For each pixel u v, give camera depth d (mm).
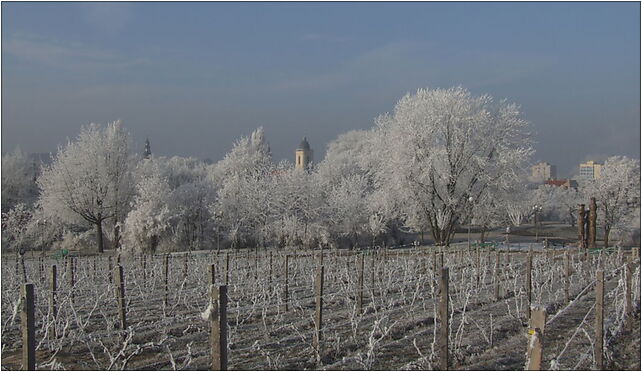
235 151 68250
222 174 68250
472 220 44125
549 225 75188
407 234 53719
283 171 52562
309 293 19797
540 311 7629
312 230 49031
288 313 16016
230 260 29859
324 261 27344
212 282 14172
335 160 66500
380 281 21984
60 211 49750
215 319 8039
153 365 10984
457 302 17891
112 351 12023
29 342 8258
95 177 50219
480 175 40594
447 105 40844
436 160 39875
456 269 25734
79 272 25125
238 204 50281
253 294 17703
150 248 44688
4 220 50656
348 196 50281
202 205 51281
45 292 17453
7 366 10945
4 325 13867
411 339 12844
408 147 40562
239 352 11805
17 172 64500
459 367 10500
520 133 41781
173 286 20781
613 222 55406
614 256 29906
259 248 49156
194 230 50844
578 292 19922
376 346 11727
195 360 11281
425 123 40469
